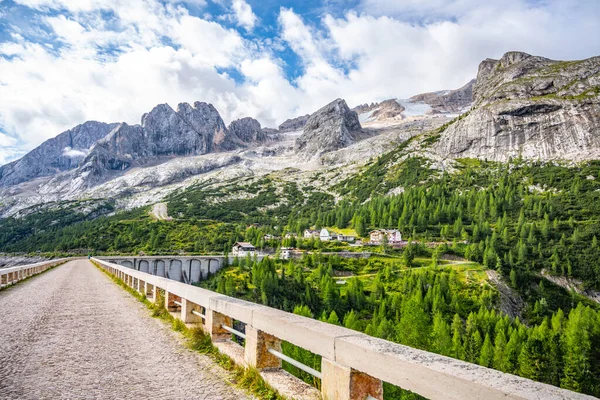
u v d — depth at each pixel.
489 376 3.61
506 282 117.94
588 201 183.00
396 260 137.38
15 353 9.07
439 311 79.19
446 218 193.50
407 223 191.12
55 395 6.27
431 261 135.50
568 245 141.50
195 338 9.84
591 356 58.47
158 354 9.13
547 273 127.25
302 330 5.88
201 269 141.88
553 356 55.16
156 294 17.89
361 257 143.12
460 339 60.88
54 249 195.00
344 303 89.50
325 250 155.25
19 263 180.25
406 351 4.49
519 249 134.75
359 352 4.71
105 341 10.51
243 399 6.20
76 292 25.08
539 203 181.00
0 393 6.29
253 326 7.24
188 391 6.56
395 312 83.88
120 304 18.89
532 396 3.08
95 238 199.50
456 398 3.57
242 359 7.71
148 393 6.43
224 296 9.76
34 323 13.27
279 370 7.12
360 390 4.89
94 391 6.51
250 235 193.00
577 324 65.06
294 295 96.44
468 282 114.38
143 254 164.75
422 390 3.91
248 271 127.38
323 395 5.33
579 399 3.04
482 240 151.25
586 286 121.38
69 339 10.73
